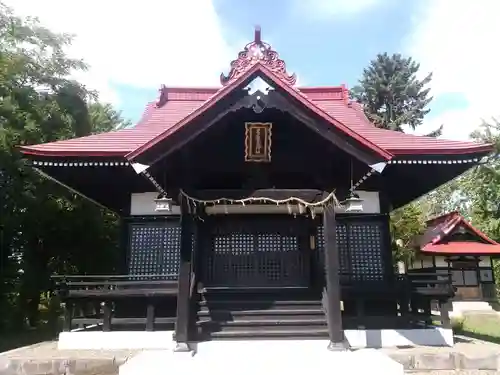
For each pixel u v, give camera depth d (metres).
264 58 11.38
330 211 8.80
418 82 44.12
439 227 29.38
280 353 7.83
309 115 8.41
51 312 20.48
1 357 8.47
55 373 8.27
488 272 27.27
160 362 7.37
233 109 8.30
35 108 15.98
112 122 29.11
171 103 14.28
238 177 9.77
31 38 17.67
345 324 9.83
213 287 10.02
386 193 11.21
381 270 10.58
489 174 22.92
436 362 8.16
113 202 12.62
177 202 8.93
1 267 16.36
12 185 15.47
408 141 10.73
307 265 10.16
